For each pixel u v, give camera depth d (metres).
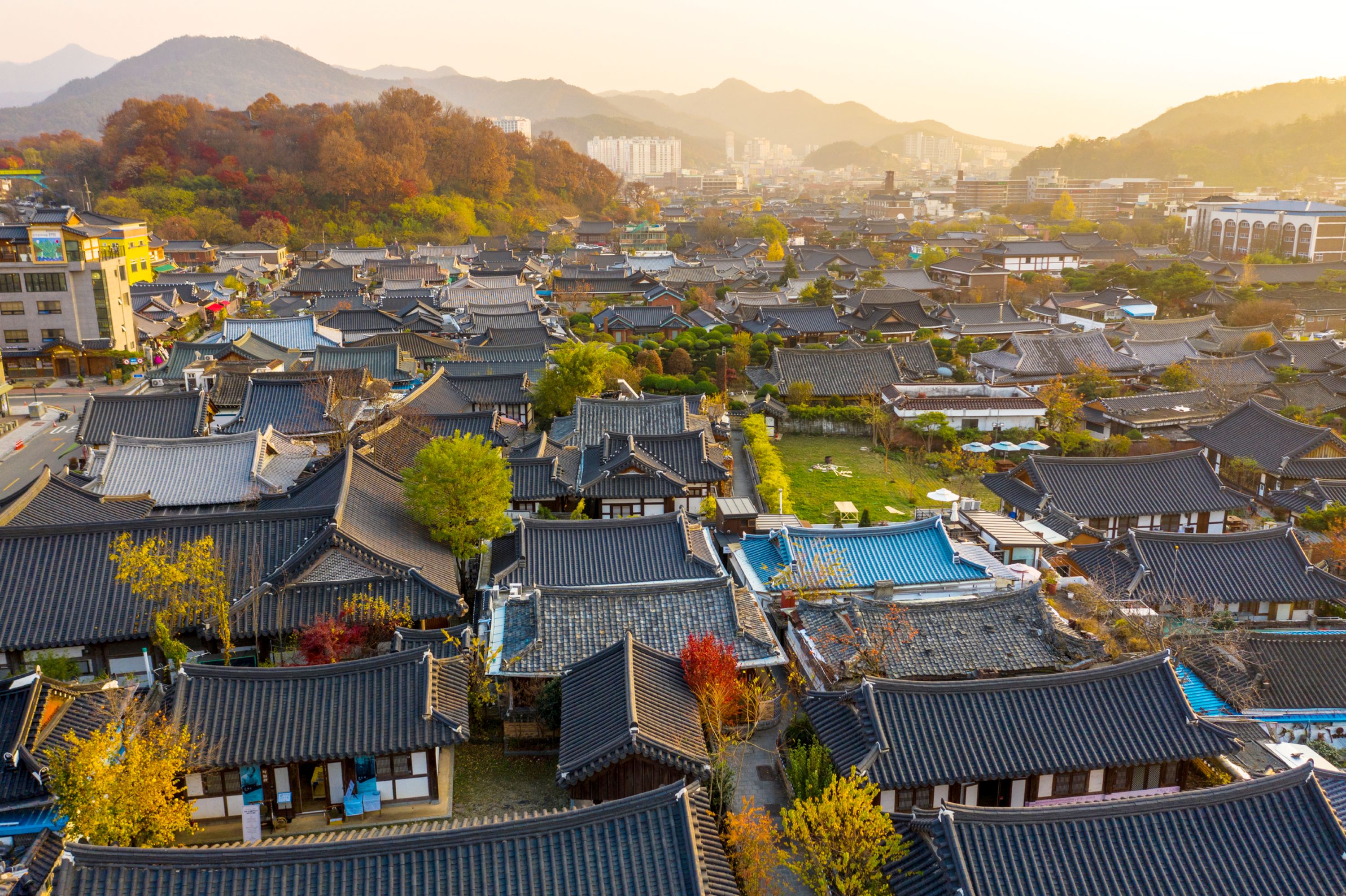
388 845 17.05
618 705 24.42
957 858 17.78
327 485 36.97
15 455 57.84
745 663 28.77
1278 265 129.50
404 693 24.25
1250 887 18.06
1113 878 18.05
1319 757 26.02
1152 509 44.28
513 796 25.42
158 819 20.36
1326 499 46.94
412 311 92.94
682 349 77.94
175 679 23.73
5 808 21.30
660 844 17.38
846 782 20.81
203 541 30.34
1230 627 34.16
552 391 59.34
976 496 53.03
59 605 28.69
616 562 35.12
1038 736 23.05
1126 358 79.31
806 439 64.31
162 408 50.53
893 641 29.14
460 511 35.38
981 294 124.06
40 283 81.25
